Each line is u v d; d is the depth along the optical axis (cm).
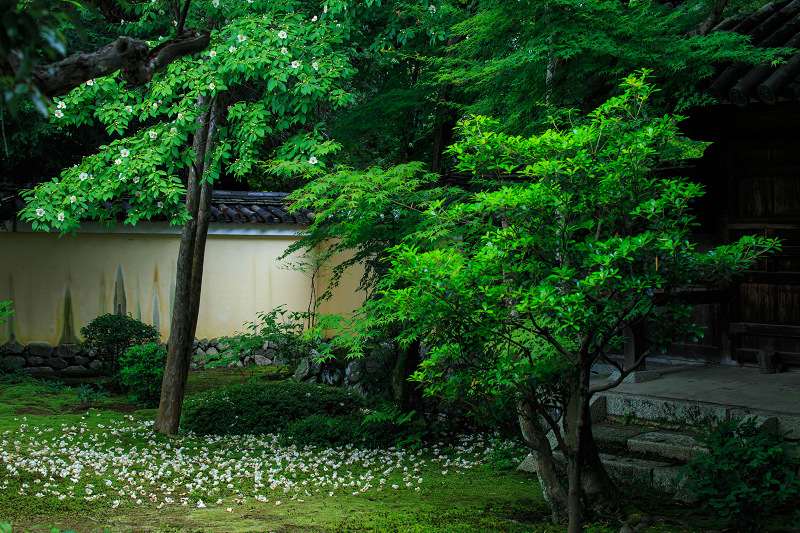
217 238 1223
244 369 1165
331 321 627
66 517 417
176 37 255
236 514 441
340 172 586
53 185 614
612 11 496
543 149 362
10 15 171
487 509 468
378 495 509
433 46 730
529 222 351
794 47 555
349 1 643
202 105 694
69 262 1098
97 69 224
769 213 689
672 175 699
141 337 1012
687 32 552
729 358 724
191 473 566
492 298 334
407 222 630
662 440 526
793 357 670
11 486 486
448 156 743
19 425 709
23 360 1065
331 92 620
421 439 720
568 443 440
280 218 1222
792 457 434
